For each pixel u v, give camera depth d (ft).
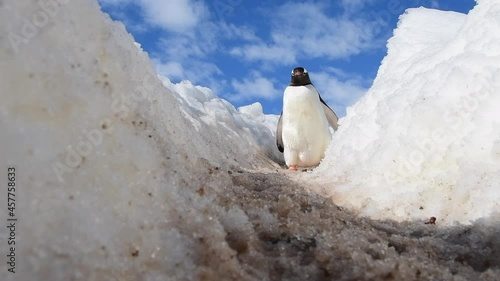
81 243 6.52
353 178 17.28
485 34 16.21
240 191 12.70
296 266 8.26
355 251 8.55
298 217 10.58
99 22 9.35
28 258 6.10
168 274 6.98
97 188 7.18
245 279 7.31
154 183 8.19
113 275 6.55
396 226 12.41
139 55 11.51
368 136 18.98
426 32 24.64
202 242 7.68
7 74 6.92
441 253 9.75
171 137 11.41
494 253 9.64
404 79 19.53
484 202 11.41
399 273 7.87
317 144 27.96
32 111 7.00
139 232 7.23
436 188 13.55
